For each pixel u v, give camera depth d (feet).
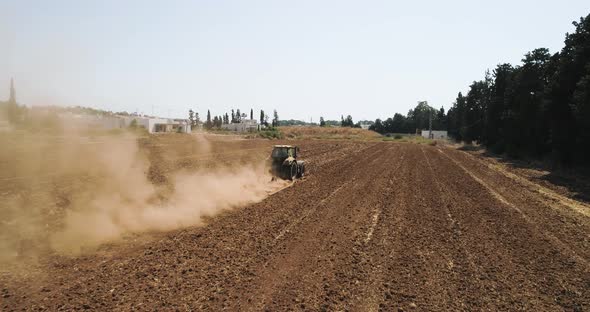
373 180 78.13
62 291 25.41
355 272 29.99
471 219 48.16
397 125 543.80
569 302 26.43
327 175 85.10
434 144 261.44
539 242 39.86
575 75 100.99
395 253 34.65
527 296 27.07
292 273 29.40
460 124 281.74
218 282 27.35
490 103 180.04
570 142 104.22
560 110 105.70
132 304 23.76
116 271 28.91
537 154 137.18
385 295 26.17
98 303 23.85
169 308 23.38
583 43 100.32
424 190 67.77
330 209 50.93
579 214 53.78
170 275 28.32
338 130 435.12
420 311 24.18
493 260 34.01
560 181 86.94
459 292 27.17
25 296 24.62
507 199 62.39
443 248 36.65
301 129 429.79
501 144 166.50
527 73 139.64
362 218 46.75
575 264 33.94
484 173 96.94
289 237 38.24
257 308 23.73
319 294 25.93
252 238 37.58
